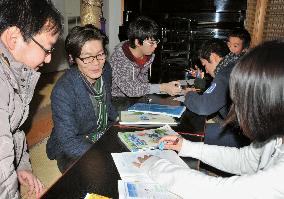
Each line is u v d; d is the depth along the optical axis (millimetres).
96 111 1677
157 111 1639
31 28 906
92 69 1557
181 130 1441
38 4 912
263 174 794
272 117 727
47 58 1029
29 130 2891
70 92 1518
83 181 950
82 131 1682
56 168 2227
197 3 5074
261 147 1075
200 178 891
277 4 4578
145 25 2260
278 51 724
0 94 858
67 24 5109
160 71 4945
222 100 1748
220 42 2090
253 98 732
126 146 1213
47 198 861
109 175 992
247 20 4949
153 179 973
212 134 2137
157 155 1143
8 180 846
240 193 802
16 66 969
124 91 2328
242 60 762
